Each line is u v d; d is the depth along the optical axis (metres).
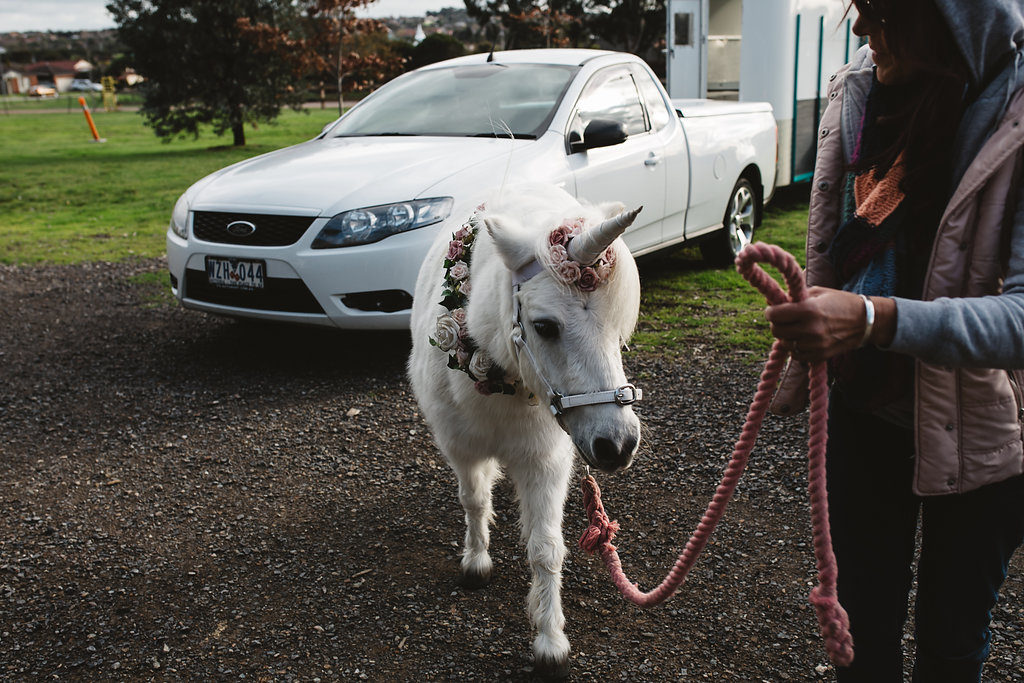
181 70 20.44
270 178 5.14
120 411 4.71
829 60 9.88
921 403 1.58
